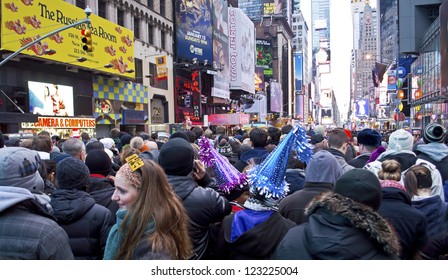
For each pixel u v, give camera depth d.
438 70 45.25
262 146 6.41
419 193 4.21
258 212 3.20
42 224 2.51
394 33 86.75
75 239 3.41
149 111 35.53
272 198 3.21
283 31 121.81
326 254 2.14
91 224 3.45
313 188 4.07
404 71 59.97
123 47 28.98
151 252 2.31
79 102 25.53
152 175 2.51
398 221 3.37
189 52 44.25
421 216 3.42
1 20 18.19
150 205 2.43
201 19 46.97
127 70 29.38
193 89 45.53
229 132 32.31
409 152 5.64
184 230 2.57
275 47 117.94
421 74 57.00
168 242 2.37
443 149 5.86
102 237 3.46
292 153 5.46
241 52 63.47
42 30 20.69
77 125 22.09
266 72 107.00
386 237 2.14
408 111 70.69
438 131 5.93
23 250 2.41
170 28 40.62
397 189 3.58
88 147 6.55
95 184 4.53
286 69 123.31
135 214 2.42
